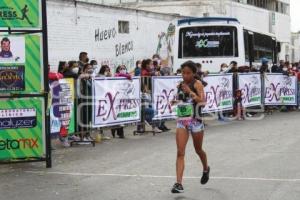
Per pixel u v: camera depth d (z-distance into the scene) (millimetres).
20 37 9688
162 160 10438
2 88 9688
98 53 22953
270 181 8438
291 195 7535
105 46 23406
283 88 21469
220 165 9797
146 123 15016
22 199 7559
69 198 7555
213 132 14836
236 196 7516
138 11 25844
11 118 9742
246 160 10281
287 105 21719
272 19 46219
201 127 7895
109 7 23578
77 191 7961
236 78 18906
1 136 9727
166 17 28422
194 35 21859
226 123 17328
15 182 8656
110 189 8047
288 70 22062
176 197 7500
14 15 9602
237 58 21578
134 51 25594
